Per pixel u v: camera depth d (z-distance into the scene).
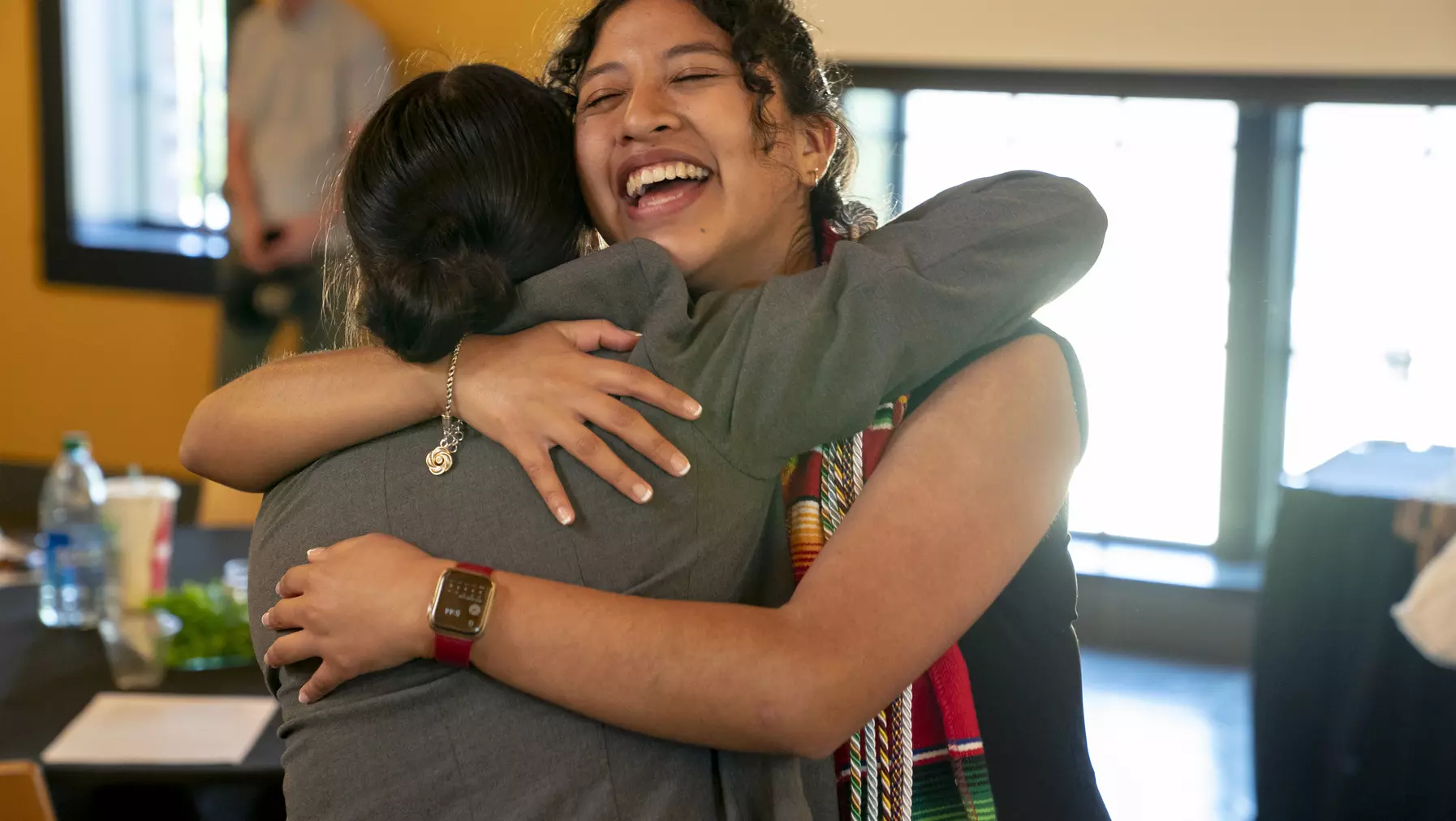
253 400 1.19
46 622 2.38
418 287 1.11
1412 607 2.68
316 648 1.07
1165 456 4.59
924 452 1.08
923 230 1.15
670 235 1.26
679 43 1.24
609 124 1.25
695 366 1.11
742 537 1.09
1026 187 1.20
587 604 1.01
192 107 5.12
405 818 1.05
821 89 1.33
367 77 4.29
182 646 2.16
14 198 5.07
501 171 1.18
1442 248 4.23
